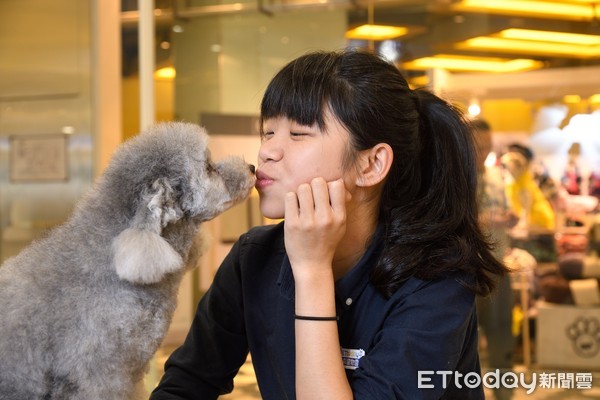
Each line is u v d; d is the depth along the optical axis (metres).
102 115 3.81
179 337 2.81
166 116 4.11
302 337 1.06
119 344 1.16
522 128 6.01
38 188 3.93
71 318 1.12
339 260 1.24
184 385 1.31
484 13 5.36
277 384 1.25
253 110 4.50
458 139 1.28
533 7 5.38
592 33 5.75
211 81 4.45
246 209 3.56
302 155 1.13
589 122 5.94
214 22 4.43
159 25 4.05
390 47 5.01
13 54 3.93
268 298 1.28
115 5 3.82
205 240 1.42
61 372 1.11
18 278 1.17
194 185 1.32
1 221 3.99
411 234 1.18
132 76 3.86
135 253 1.12
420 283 1.14
